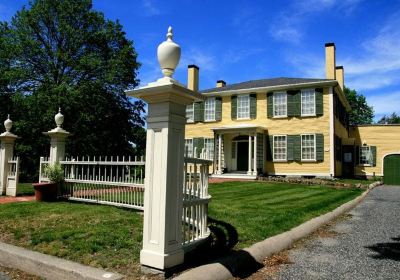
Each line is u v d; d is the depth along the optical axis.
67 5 25.06
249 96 22.89
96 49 25.95
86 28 25.84
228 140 23.22
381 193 14.58
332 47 21.41
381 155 24.34
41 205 7.84
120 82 25.33
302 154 20.94
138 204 7.12
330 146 20.14
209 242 4.89
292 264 4.58
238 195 11.46
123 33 26.95
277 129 21.77
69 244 4.83
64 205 7.82
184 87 3.93
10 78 22.72
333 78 21.16
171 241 3.86
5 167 11.12
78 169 9.52
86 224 5.88
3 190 11.02
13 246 4.95
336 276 4.14
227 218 6.76
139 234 5.21
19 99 22.31
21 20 24.75
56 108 21.78
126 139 26.94
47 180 9.36
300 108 21.16
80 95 22.23
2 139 11.23
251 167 22.08
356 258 4.89
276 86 21.64
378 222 7.70
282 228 6.17
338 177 21.84
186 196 4.46
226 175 21.06
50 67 24.39
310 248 5.42
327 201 10.18
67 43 25.20
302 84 20.92
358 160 24.88
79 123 23.25
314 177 20.41
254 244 5.03
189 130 24.86
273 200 10.18
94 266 4.04
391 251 5.27
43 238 5.09
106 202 7.79
